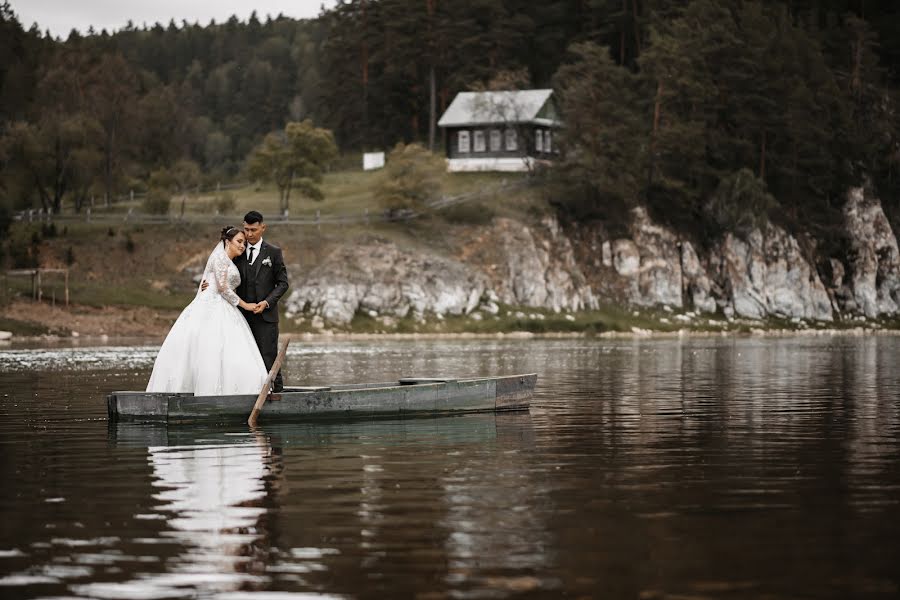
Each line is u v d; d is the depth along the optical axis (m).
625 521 9.37
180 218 86.50
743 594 7.08
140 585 7.32
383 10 131.38
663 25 121.00
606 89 104.25
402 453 13.93
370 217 92.25
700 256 106.44
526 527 9.11
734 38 118.50
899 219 129.88
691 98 110.56
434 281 84.88
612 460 13.24
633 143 103.38
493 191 100.56
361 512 9.76
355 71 136.38
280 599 7.00
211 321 17.95
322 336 75.25
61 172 91.81
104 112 102.25
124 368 33.81
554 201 101.12
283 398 17.78
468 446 14.70
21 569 7.73
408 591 7.16
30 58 120.44
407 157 93.06
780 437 15.75
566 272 94.25
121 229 84.31
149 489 11.02
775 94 120.00
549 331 85.06
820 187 121.12
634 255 100.12
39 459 13.34
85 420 18.14
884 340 73.38
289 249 85.00
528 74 120.31
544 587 7.24
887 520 9.41
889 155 132.88
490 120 108.06
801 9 156.12
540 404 21.61
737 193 107.25
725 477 11.84
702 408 20.62
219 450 14.25
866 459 13.31
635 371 34.00
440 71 132.88
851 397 23.28
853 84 135.88
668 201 107.94
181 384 17.80
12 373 31.14
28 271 72.06
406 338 74.06
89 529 9.05
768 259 107.06
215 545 8.45
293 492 10.83
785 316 106.62
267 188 112.50
